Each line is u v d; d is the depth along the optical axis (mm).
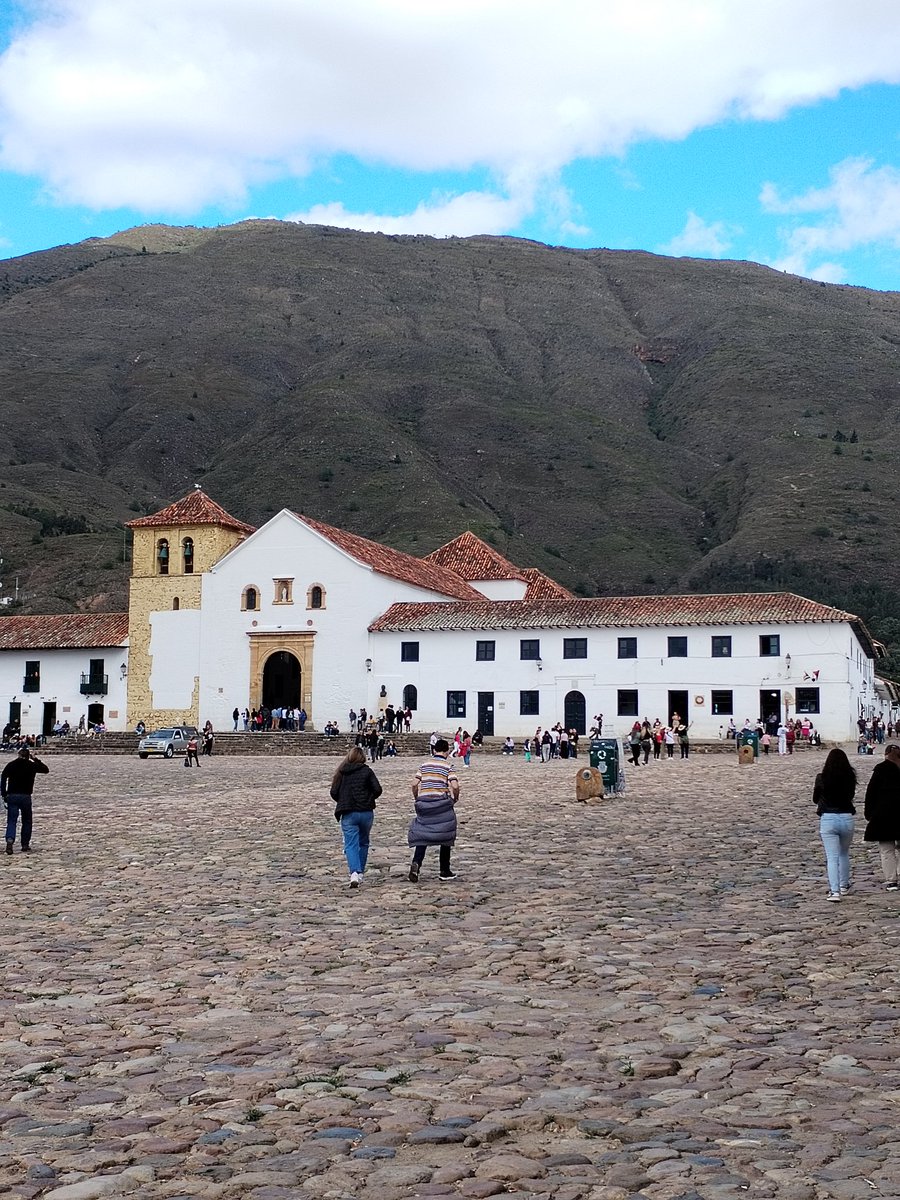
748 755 49969
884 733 77312
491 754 64125
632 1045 9781
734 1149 7492
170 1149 7652
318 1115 8195
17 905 17281
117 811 31812
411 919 15641
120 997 11664
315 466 176500
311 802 33562
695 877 18906
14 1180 7191
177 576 77625
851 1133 7738
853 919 15172
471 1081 8867
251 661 75438
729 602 68625
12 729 75938
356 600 73625
